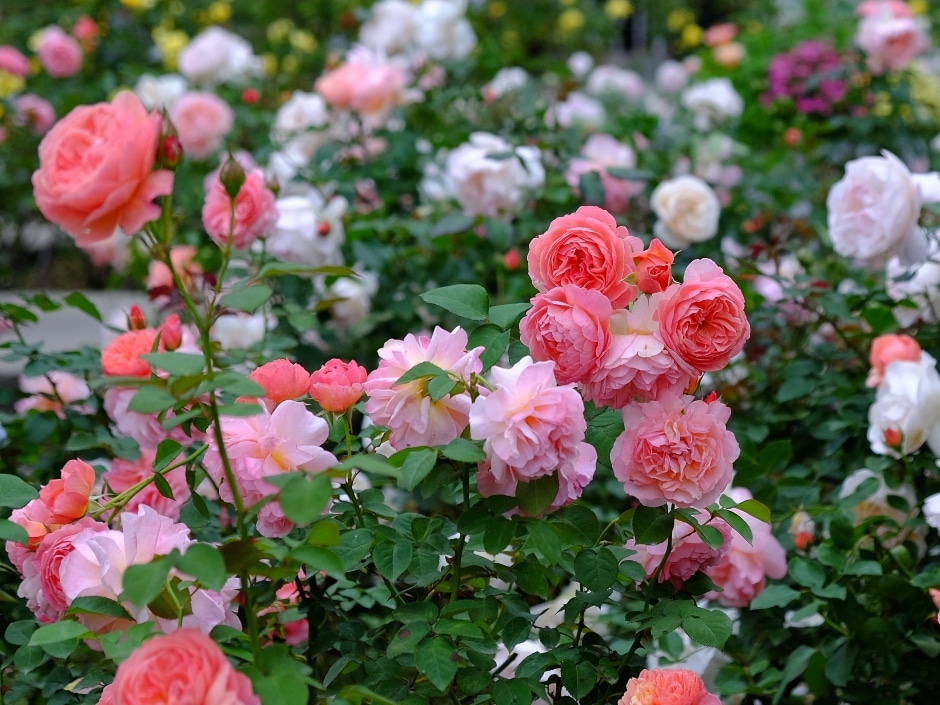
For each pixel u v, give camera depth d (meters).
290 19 6.15
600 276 1.35
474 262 2.50
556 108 3.37
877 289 1.96
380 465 1.25
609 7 7.61
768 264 2.54
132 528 1.32
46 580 1.39
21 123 4.04
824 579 1.62
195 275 2.21
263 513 1.34
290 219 2.18
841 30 4.59
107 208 1.21
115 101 1.24
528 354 1.43
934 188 1.93
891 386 1.75
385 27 3.34
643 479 1.34
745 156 3.37
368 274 2.54
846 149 3.35
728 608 1.77
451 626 1.32
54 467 1.87
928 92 4.24
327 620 1.53
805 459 2.04
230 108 3.69
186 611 1.32
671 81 5.91
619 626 1.75
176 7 5.77
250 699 1.19
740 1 8.81
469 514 1.33
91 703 1.41
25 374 1.83
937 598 1.63
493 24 7.06
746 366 2.13
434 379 1.30
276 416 1.34
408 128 3.03
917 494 1.79
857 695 1.68
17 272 4.67
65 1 5.59
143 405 1.22
